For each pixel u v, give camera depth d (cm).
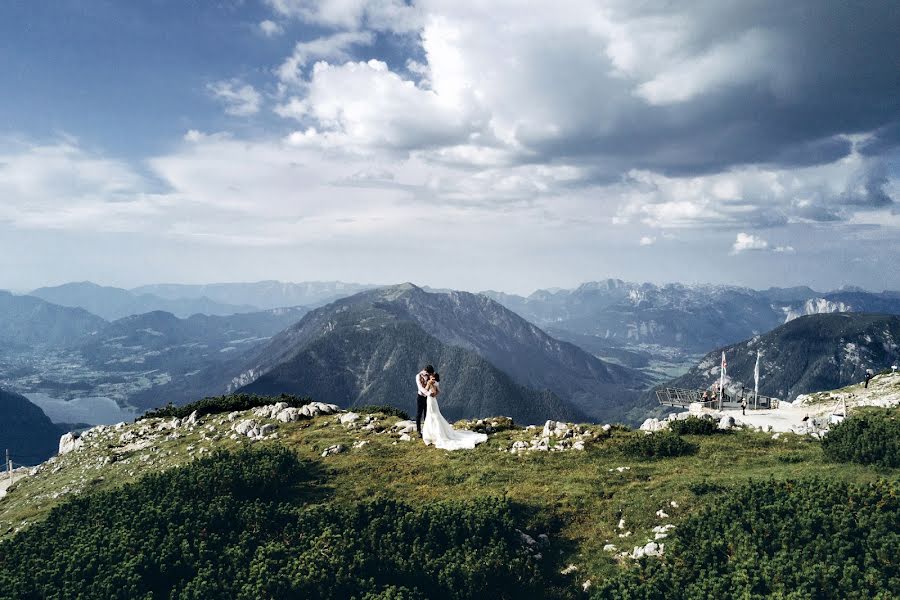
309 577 1333
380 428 2761
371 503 1728
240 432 2892
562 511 1734
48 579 1419
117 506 1864
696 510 1591
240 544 1549
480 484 1975
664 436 2295
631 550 1481
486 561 1409
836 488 1476
